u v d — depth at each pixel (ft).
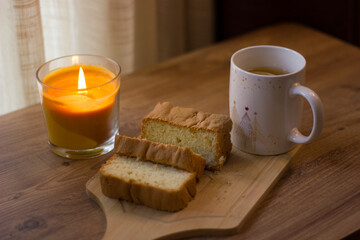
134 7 3.37
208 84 2.86
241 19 3.99
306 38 3.27
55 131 2.35
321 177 2.28
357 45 3.60
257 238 2.04
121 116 2.63
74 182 2.28
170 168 2.20
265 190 2.19
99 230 2.09
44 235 2.07
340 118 2.61
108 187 2.15
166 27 3.91
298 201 2.18
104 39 3.25
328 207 2.15
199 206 2.13
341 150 2.42
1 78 2.97
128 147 2.25
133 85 2.85
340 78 2.89
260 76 2.21
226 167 2.31
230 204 2.13
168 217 2.09
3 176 2.30
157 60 3.95
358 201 2.17
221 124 2.27
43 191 2.24
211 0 3.95
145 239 2.02
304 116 2.63
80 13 3.14
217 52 3.15
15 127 2.56
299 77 2.23
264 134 2.31
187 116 2.32
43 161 2.37
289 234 2.05
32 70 2.85
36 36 2.79
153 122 2.33
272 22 3.86
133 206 2.14
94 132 2.34
